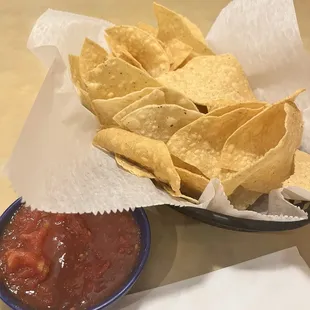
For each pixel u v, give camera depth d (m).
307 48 0.41
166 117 0.27
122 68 0.28
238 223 0.27
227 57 0.32
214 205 0.26
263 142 0.27
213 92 0.30
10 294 0.25
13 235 0.27
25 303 0.24
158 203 0.25
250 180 0.26
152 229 0.29
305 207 0.27
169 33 0.34
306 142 0.31
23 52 0.39
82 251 0.26
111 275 0.26
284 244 0.29
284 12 0.33
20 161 0.24
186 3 0.45
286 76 0.33
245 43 0.34
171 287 0.27
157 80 0.29
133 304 0.26
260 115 0.25
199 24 0.43
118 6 0.45
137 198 0.25
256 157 0.26
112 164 0.27
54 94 0.27
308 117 0.32
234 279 0.27
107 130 0.28
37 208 0.23
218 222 0.27
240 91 0.31
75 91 0.29
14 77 0.37
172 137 0.27
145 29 0.36
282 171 0.26
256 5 0.34
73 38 0.34
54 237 0.26
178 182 0.25
